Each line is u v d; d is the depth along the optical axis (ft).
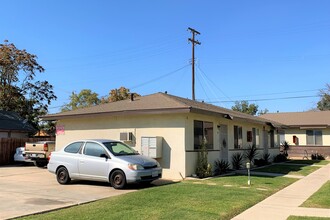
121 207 27.37
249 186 40.40
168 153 49.11
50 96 134.92
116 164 38.42
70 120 60.54
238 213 26.84
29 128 104.06
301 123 113.60
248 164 42.06
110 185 41.04
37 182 43.62
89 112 56.08
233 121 66.85
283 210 28.12
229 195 33.55
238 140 68.85
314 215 26.12
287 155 105.81
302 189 40.22
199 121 52.70
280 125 92.22
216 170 56.70
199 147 51.85
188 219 23.85
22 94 128.16
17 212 25.71
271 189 38.93
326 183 45.39
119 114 52.01
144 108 50.29
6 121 100.73
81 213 25.30
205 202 29.76
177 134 48.78
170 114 49.73
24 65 123.95
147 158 41.27
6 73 122.21
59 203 29.40
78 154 41.68
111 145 41.47
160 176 41.27
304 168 68.85
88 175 40.29
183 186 39.19
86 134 58.29
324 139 110.42
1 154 74.74
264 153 85.76
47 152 65.82
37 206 28.04
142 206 27.81
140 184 41.29
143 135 51.72
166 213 25.43
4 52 119.24
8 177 49.03
